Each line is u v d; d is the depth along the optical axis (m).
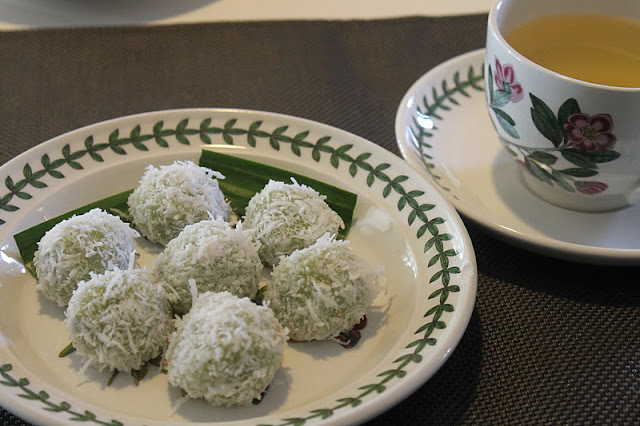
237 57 0.53
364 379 0.35
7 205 0.40
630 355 0.38
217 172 0.43
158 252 0.41
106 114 0.49
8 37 0.54
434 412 0.36
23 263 0.39
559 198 0.43
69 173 0.42
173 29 0.55
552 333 0.39
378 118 0.50
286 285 0.37
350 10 0.58
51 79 0.51
